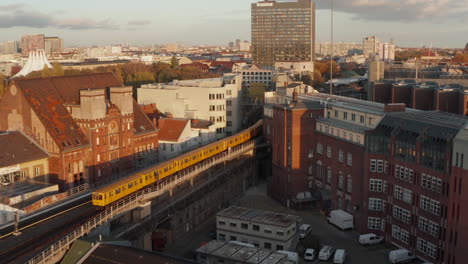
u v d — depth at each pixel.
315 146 128.25
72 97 124.56
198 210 115.12
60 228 81.12
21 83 115.69
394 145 99.88
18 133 113.06
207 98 182.88
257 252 88.56
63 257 73.94
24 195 93.44
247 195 139.38
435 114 106.50
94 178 118.44
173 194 110.00
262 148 155.00
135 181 98.12
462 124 91.69
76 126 118.12
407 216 97.19
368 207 105.75
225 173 128.50
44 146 112.25
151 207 102.25
